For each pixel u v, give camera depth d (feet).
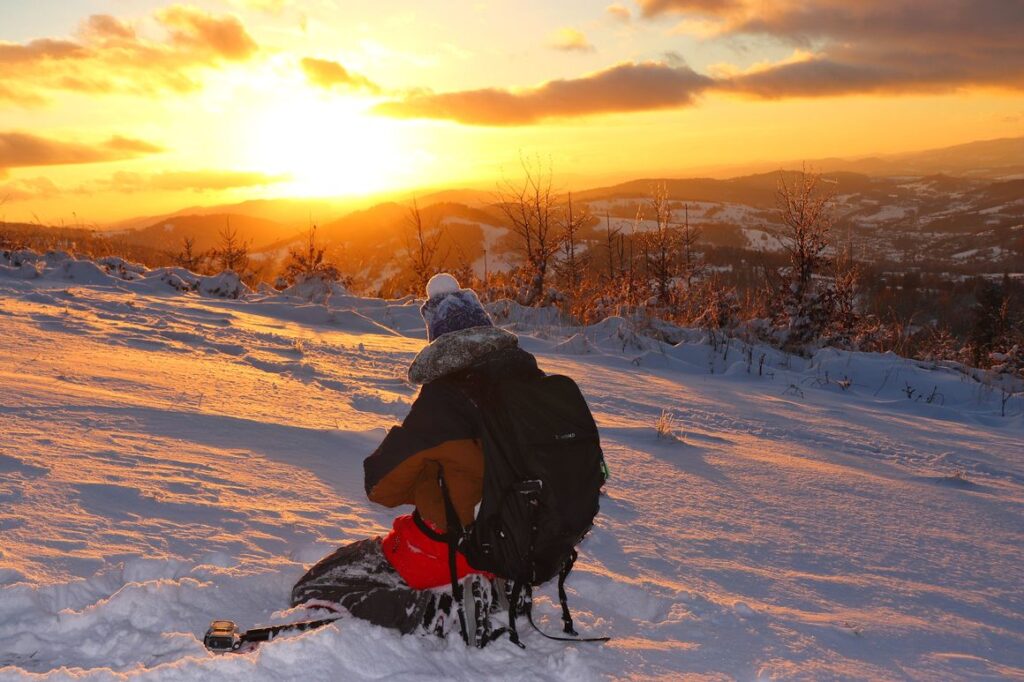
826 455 26.50
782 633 10.93
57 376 22.06
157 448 16.12
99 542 10.69
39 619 8.45
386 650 8.63
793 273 57.57
